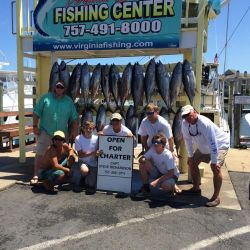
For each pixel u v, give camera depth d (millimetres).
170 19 6113
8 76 15438
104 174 5559
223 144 5121
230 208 4906
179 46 6148
